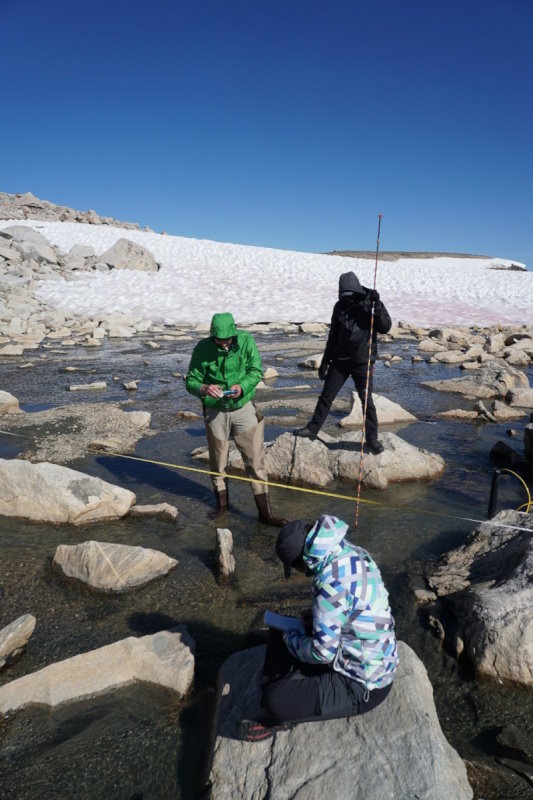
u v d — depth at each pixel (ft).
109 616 12.72
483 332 62.34
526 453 22.33
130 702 10.31
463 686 10.71
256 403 32.04
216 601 13.28
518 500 18.75
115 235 118.83
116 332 58.70
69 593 13.58
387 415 27.96
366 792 7.88
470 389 34.50
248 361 16.30
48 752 9.29
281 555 8.80
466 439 25.34
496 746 9.41
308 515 17.69
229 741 8.96
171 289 84.07
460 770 8.48
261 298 81.66
